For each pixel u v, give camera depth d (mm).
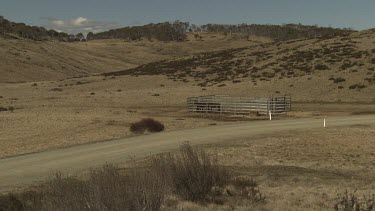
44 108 52312
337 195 12852
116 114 43875
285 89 59219
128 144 26438
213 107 45406
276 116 41000
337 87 56562
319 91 56312
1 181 17781
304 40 97438
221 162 21156
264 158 22031
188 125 35219
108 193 7832
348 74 60750
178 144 25875
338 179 17516
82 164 20938
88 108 51750
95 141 28203
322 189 15109
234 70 80188
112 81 83250
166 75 85000
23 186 16469
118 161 21344
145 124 31828
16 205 10359
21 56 160625
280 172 18547
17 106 56344
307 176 17844
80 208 7715
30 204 10148
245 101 44031
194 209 11211
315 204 12477
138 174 9172
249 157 22234
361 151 23375
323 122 34344
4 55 153750
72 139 29219
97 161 21578
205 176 12648
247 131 30516
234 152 23344
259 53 92312
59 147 26297
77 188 8312
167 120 38312
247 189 14133
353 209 9406
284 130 30453
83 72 170375
